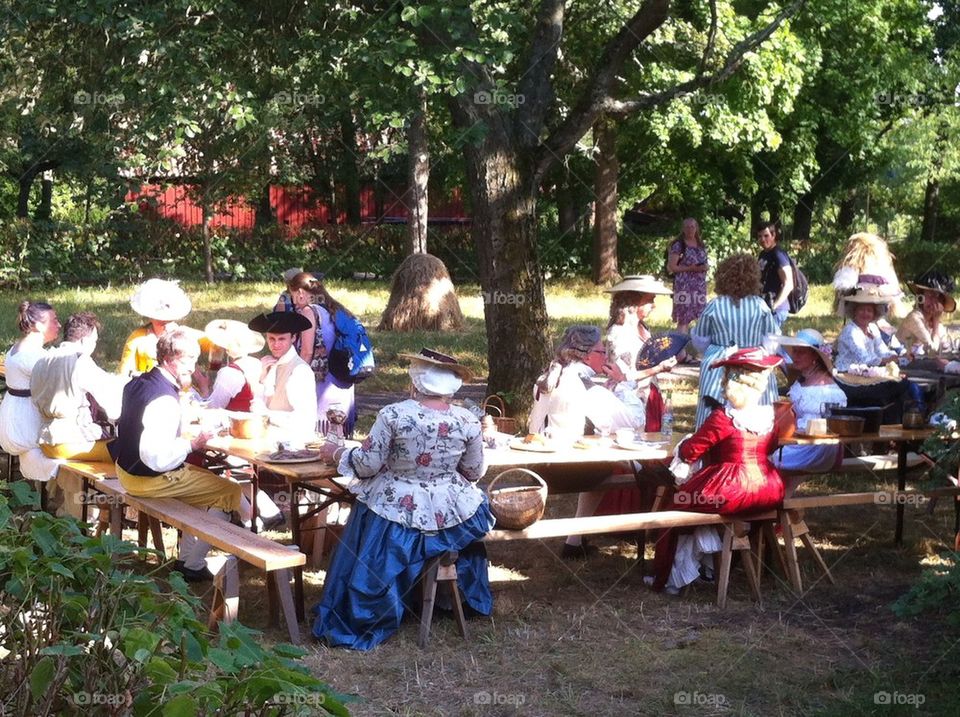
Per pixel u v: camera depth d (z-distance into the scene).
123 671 3.02
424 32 8.66
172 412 5.87
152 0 8.62
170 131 9.20
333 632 5.37
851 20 24.95
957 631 5.52
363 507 5.49
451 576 5.47
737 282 6.92
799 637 5.53
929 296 8.88
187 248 26.62
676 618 5.84
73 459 6.63
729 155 26.23
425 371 5.44
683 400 11.55
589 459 6.08
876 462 7.03
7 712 3.02
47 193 31.80
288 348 6.82
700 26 20.91
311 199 32.88
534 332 9.52
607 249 24.94
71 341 6.69
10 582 3.10
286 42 9.02
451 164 28.31
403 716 4.62
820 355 6.96
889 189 32.78
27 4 8.49
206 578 6.31
